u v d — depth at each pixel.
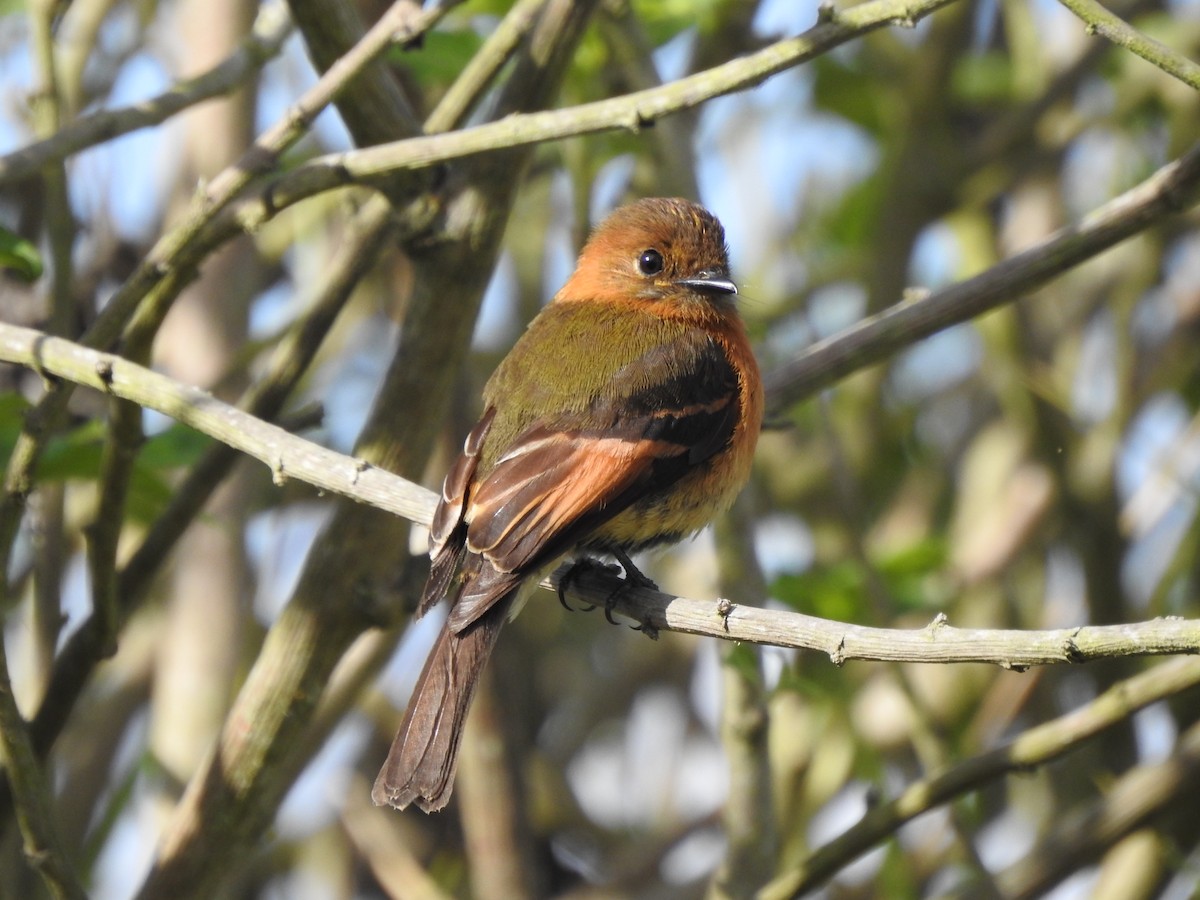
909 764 13.18
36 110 9.93
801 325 14.68
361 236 10.05
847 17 7.74
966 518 14.04
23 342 8.19
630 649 14.68
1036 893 10.73
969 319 9.83
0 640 8.18
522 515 8.58
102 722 12.65
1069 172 15.16
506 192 9.28
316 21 9.27
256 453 8.02
